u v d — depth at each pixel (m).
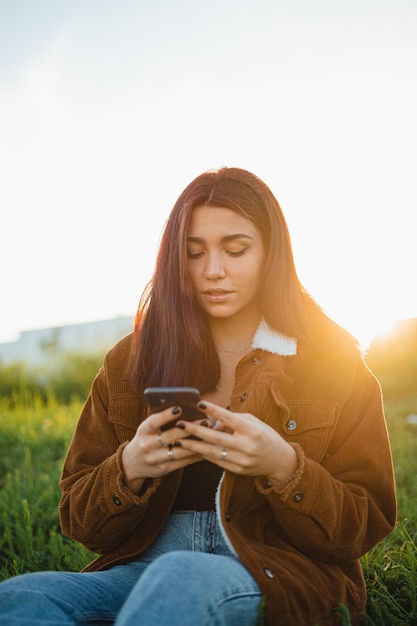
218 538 2.06
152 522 2.11
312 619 1.88
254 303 2.28
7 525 3.97
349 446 2.14
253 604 1.75
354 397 2.21
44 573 1.92
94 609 1.88
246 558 1.83
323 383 2.19
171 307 2.19
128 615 1.52
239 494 2.02
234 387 2.18
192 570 1.63
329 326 2.31
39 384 14.12
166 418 1.82
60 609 1.80
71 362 14.91
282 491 1.90
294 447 1.95
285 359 2.21
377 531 2.10
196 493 2.14
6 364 15.05
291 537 2.03
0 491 4.83
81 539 2.14
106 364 2.35
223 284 2.13
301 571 1.94
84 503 2.09
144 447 1.89
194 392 1.76
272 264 2.20
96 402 2.34
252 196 2.17
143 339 2.26
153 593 1.55
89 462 2.27
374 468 2.11
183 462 1.92
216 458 1.85
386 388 10.43
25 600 1.77
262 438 1.82
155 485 2.01
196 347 2.18
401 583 2.65
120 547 2.18
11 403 12.50
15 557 3.41
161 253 2.24
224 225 2.12
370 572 2.70
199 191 2.16
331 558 2.05
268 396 2.11
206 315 2.23
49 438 7.08
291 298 2.21
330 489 1.95
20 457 6.34
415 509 3.83
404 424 7.42
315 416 2.14
